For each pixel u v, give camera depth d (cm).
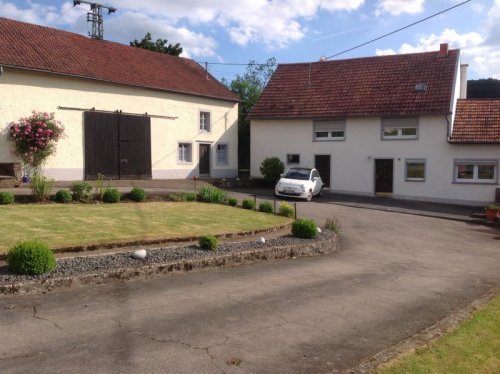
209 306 700
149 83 2536
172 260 894
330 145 2858
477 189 2505
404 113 2620
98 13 2964
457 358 543
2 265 785
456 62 2780
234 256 994
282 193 2394
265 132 3038
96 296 707
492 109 2625
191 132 2797
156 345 543
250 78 5019
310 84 3081
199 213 1524
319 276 950
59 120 2175
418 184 2638
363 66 3047
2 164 1867
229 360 518
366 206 2300
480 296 862
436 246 1452
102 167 2352
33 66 2055
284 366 514
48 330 567
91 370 471
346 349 572
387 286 901
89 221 1215
